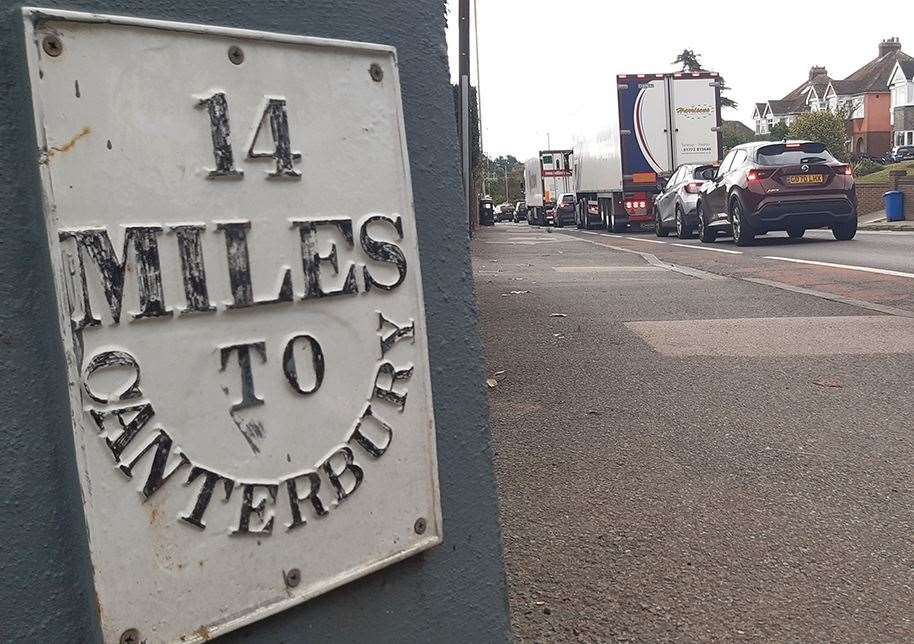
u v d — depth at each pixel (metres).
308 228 1.46
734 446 3.83
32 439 1.25
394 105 1.57
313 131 1.46
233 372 1.38
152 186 1.30
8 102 1.23
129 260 1.28
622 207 25.42
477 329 1.73
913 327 6.67
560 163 37.28
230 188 1.38
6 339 1.23
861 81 88.19
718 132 23.14
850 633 2.26
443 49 1.69
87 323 1.24
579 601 2.42
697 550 2.76
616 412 4.44
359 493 1.52
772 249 14.99
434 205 1.67
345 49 1.50
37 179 1.22
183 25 1.32
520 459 3.70
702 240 18.06
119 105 1.27
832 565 2.65
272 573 1.42
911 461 3.58
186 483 1.33
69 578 1.29
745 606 2.39
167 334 1.31
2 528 1.23
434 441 1.62
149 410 1.29
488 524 1.73
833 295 8.69
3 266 1.23
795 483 3.36
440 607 1.66
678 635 2.24
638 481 3.41
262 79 1.41
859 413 4.32
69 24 1.22
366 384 1.53
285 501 1.43
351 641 1.54
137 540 1.29
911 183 29.16
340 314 1.49
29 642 1.25
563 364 5.63
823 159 15.94
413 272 1.59
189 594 1.33
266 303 1.41
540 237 25.53
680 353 5.88
